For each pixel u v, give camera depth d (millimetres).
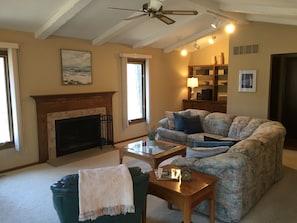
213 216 2609
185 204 2260
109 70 6004
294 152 5316
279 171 3869
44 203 3207
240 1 4203
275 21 5312
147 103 7035
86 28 4934
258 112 6059
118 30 5082
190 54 8594
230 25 5566
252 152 2838
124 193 1987
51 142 4934
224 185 2689
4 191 3555
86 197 1887
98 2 4059
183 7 4805
